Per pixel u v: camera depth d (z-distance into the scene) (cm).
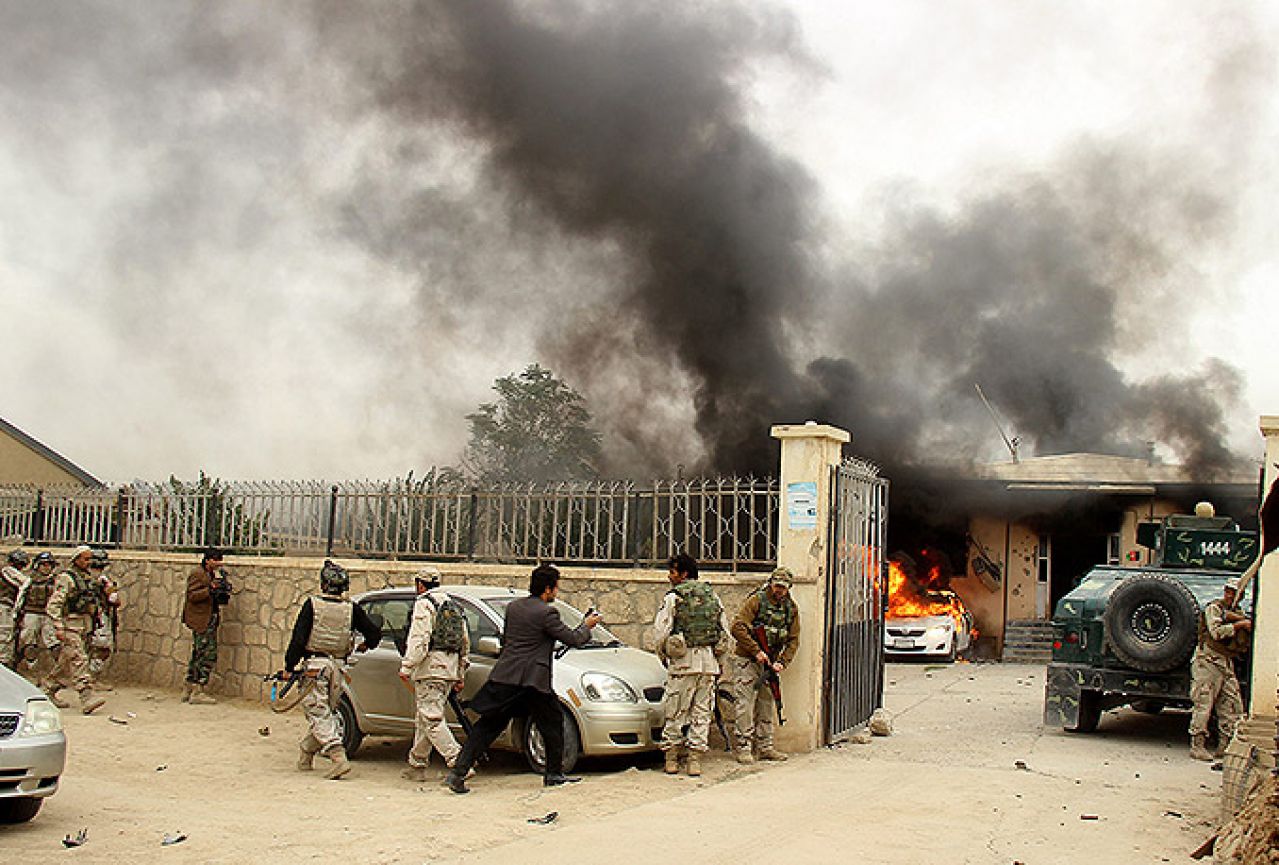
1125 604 1233
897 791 875
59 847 690
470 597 1049
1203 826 789
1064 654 1285
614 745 951
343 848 691
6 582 1405
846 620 1140
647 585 1133
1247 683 1134
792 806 810
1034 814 806
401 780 952
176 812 804
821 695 1084
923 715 1404
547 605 913
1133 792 912
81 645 1314
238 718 1303
